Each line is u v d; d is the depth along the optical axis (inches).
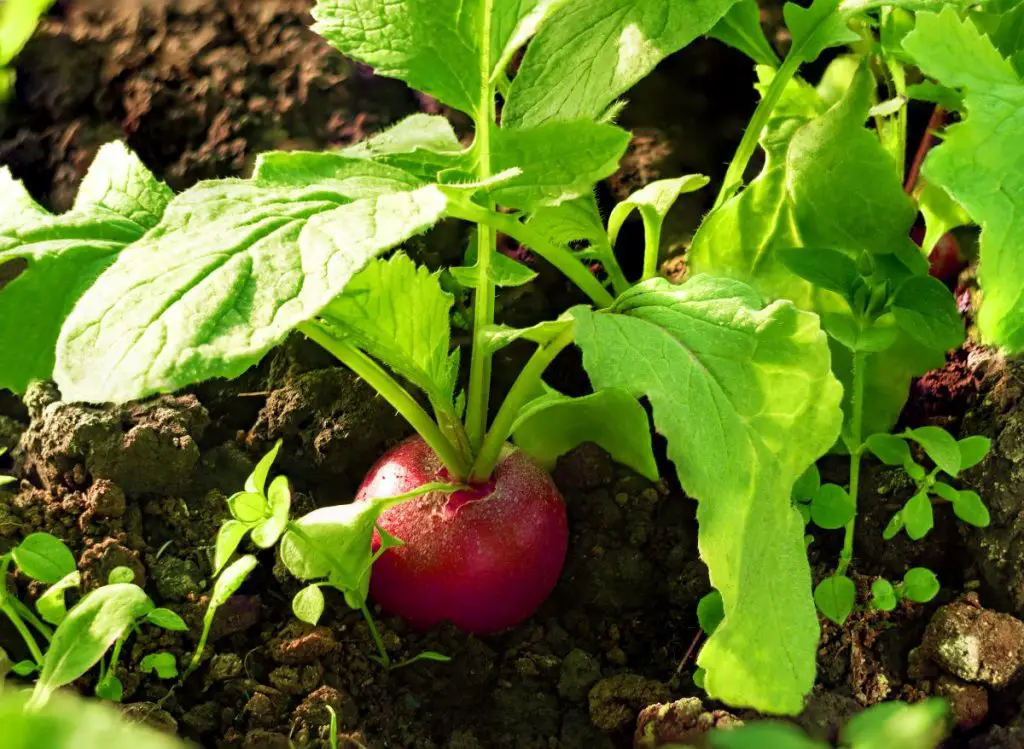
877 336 11.9
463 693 12.2
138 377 10.0
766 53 12.6
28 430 12.9
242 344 10.0
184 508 12.7
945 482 12.6
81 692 11.8
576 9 12.0
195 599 12.2
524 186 11.5
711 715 11.7
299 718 11.8
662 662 12.4
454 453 12.0
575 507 13.0
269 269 10.3
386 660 12.1
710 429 10.8
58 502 12.5
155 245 10.5
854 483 12.1
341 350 11.8
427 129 12.6
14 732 6.1
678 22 11.7
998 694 11.9
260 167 11.0
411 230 10.4
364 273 11.3
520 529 12.0
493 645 12.5
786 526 11.1
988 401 12.7
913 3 11.8
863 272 12.1
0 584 11.5
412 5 11.5
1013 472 12.3
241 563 11.5
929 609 12.2
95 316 10.2
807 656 11.0
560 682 12.2
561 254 12.0
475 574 11.9
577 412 12.4
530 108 12.0
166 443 12.6
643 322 11.2
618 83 11.8
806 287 12.5
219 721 11.8
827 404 10.9
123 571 11.7
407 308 11.5
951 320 11.8
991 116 10.7
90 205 11.7
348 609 12.4
